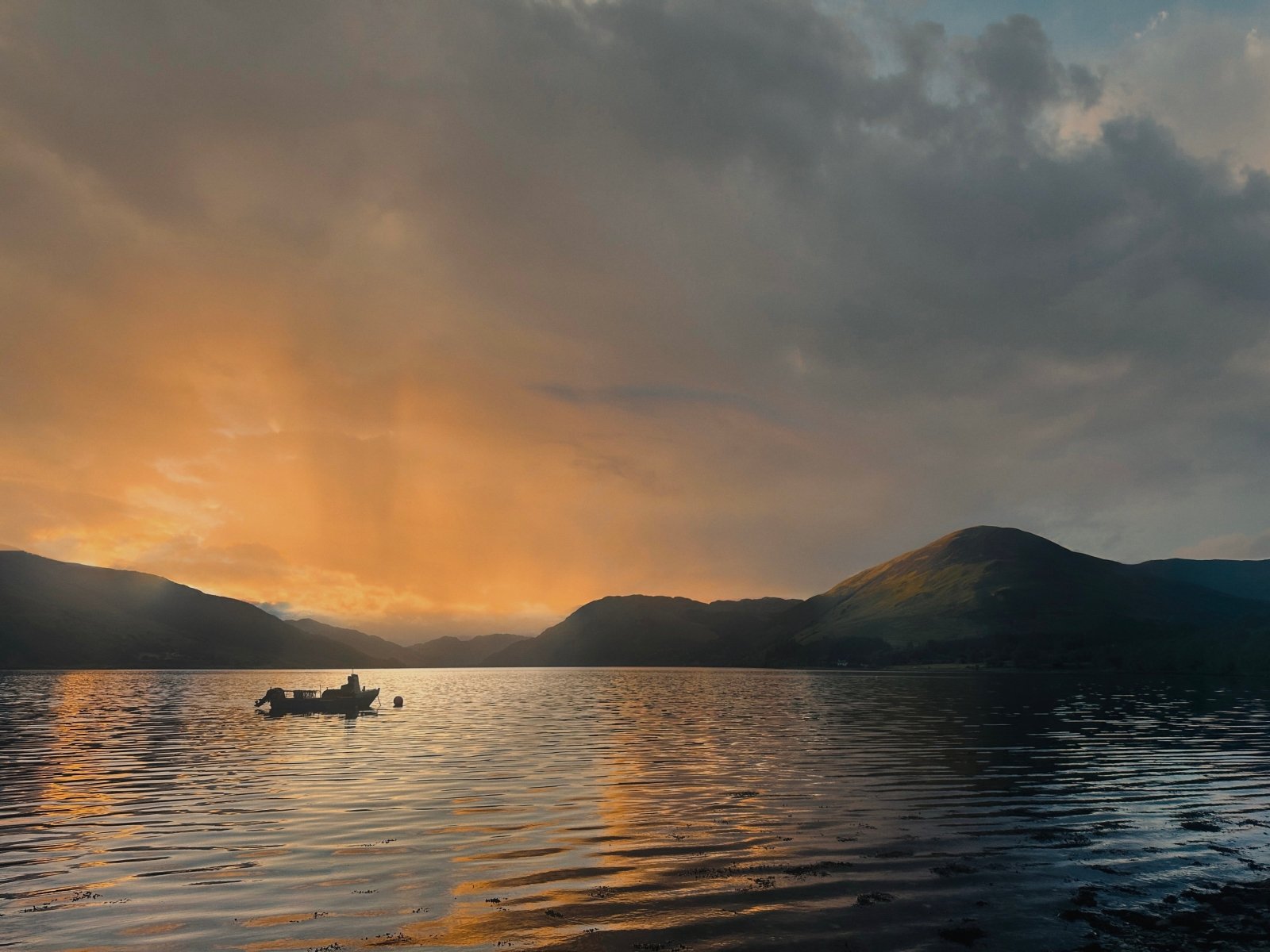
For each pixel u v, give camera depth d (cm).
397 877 2548
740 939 2067
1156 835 3102
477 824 3278
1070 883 2512
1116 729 7356
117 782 4491
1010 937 2092
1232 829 3209
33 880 2530
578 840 3005
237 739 7112
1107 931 2138
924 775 4584
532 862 2716
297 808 3666
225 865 2686
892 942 2056
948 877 2556
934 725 7900
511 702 13688
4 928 2114
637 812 3534
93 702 13600
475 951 1984
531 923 2158
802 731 7438
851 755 5538
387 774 4734
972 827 3234
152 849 2902
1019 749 5856
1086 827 3241
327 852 2842
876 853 2834
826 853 2833
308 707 10912
